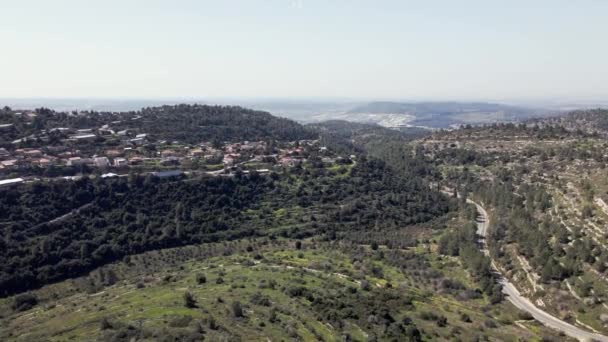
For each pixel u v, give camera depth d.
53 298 101.94
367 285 97.56
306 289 87.00
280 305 77.38
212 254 128.88
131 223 137.88
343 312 76.56
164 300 78.25
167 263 122.19
